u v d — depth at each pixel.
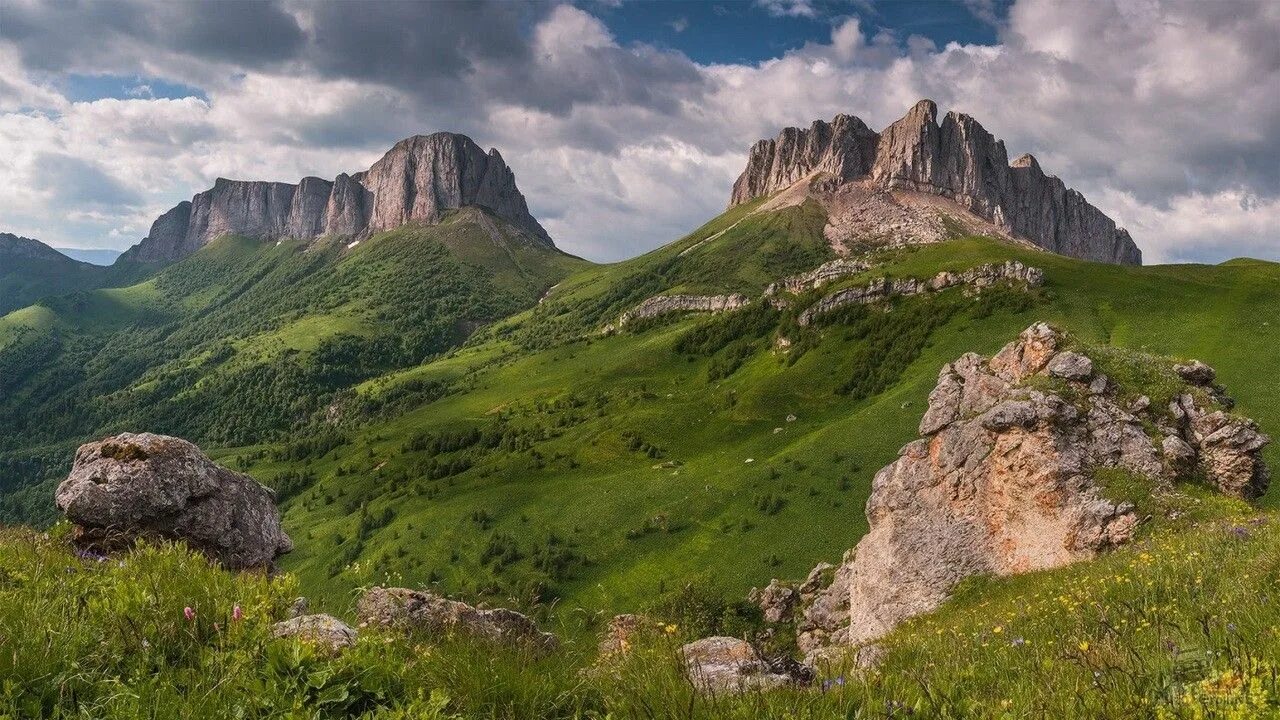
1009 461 31.91
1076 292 183.00
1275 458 88.12
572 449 191.75
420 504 168.50
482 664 5.93
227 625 6.21
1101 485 28.78
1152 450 29.55
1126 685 5.45
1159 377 32.62
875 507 38.66
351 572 8.90
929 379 159.50
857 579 37.56
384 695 5.69
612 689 5.97
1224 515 26.03
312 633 6.05
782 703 5.57
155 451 13.05
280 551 14.82
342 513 192.00
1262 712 4.60
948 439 35.75
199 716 4.97
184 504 12.90
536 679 5.86
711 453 172.88
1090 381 32.53
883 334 197.75
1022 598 17.05
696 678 6.43
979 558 31.64
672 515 133.62
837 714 5.34
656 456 179.25
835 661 8.05
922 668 7.46
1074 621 9.11
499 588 120.69
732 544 120.88
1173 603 8.65
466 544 139.88
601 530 135.62
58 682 5.20
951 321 189.62
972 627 12.16
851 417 153.50
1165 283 179.62
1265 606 7.28
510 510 150.12
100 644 5.78
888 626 33.22
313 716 5.22
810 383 193.75
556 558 126.88
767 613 64.06
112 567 7.81
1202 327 149.00
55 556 8.37
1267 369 121.00
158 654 5.86
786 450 150.62
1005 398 33.62
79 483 12.11
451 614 8.15
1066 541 28.48
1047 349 35.41
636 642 6.90
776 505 127.56
